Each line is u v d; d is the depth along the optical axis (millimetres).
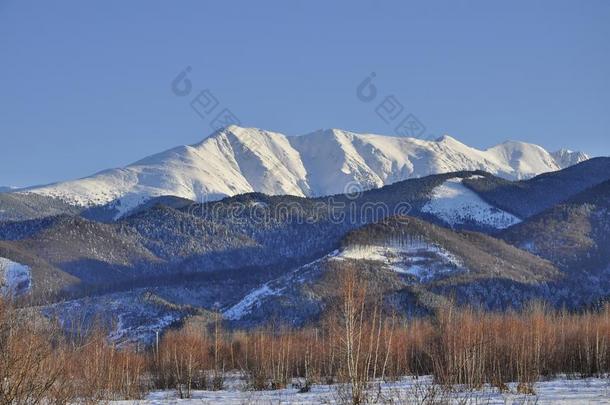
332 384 66562
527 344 72688
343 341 36125
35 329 25703
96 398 31266
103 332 39562
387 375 65875
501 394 47562
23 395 24484
